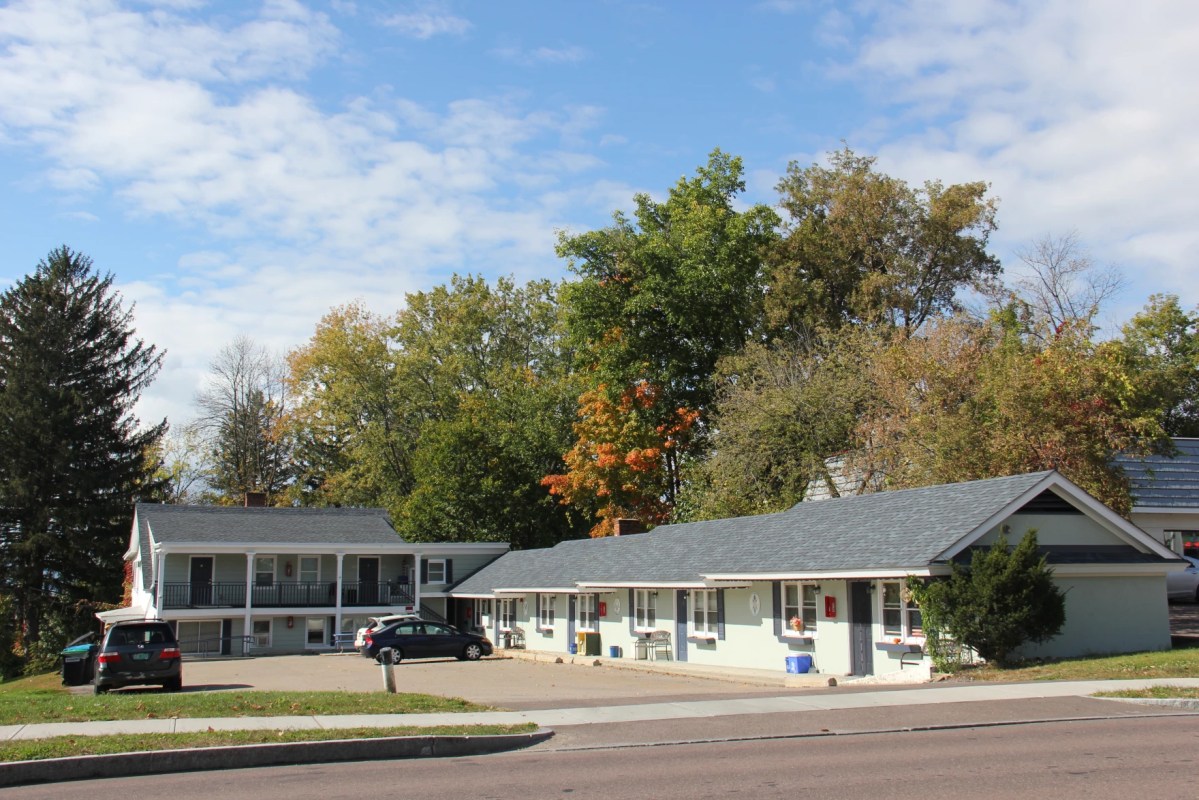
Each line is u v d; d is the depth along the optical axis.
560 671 33.72
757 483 44.50
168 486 66.50
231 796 11.26
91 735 14.55
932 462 34.81
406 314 73.19
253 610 48.53
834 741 14.12
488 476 60.28
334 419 70.31
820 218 56.56
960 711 16.33
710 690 24.42
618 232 53.09
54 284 63.25
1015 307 47.09
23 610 57.72
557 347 74.12
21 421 58.31
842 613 26.73
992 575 22.08
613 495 53.00
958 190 52.81
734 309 52.22
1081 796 10.05
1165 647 24.78
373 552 51.66
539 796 10.81
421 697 18.88
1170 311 54.22
